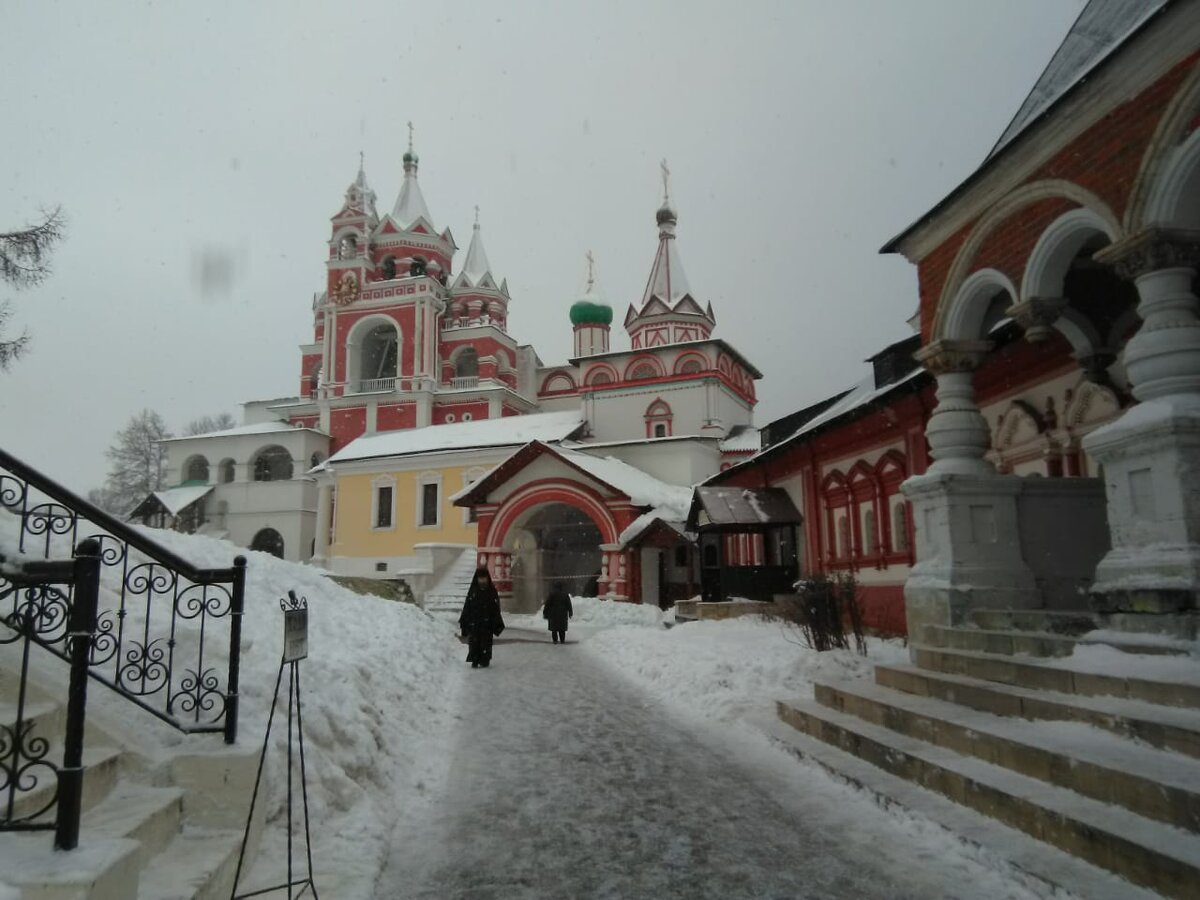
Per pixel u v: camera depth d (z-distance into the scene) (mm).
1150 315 5625
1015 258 7129
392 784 6195
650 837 5035
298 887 4078
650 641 14914
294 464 49094
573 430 36875
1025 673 5984
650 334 44812
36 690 4309
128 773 4176
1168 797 3906
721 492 19469
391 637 11125
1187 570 5152
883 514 14875
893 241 8734
